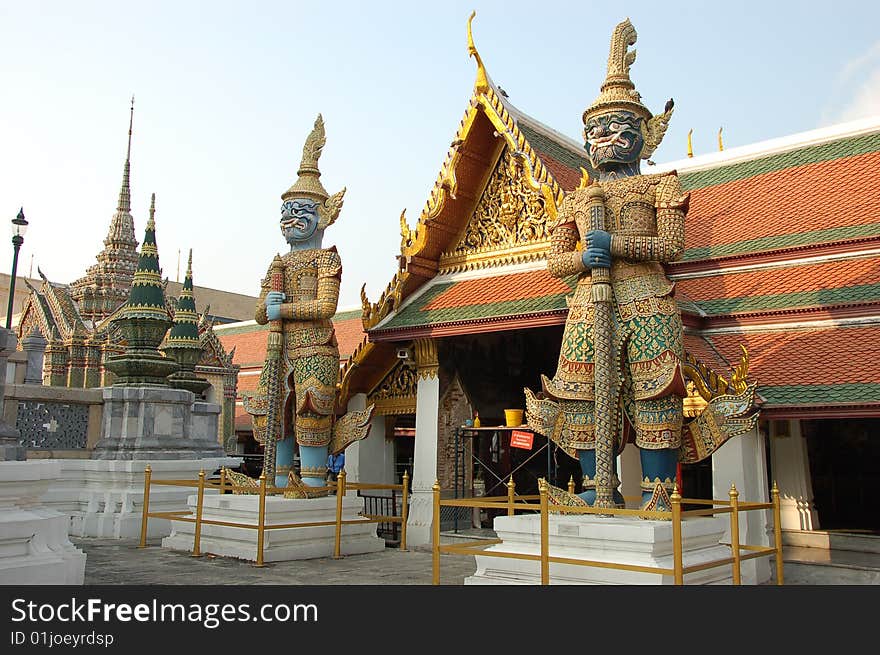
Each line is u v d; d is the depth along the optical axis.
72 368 30.52
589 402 10.12
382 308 15.99
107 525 15.55
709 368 11.43
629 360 10.02
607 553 9.11
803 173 16.44
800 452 14.40
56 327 31.64
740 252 15.27
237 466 18.56
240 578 11.17
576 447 10.26
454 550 9.84
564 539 9.45
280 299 14.02
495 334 17.02
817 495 16.44
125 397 16.84
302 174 14.85
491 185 15.73
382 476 17.55
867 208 14.70
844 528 14.87
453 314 14.78
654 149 11.05
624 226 10.31
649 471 9.97
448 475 15.46
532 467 17.64
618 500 10.04
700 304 14.96
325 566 12.46
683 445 10.30
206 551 13.50
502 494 16.55
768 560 11.86
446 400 15.61
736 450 11.56
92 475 16.16
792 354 12.92
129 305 17.75
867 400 11.20
